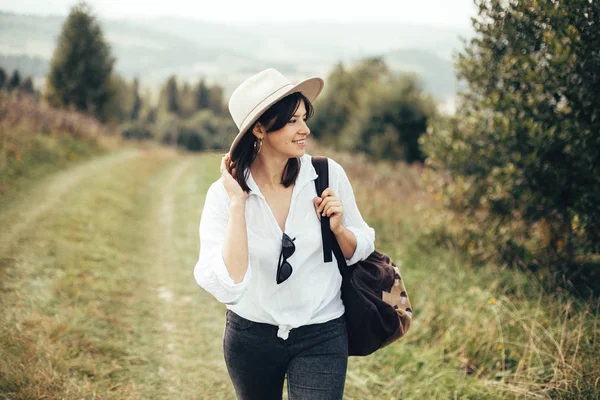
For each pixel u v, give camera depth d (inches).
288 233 70.4
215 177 490.3
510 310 151.7
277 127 67.6
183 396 127.5
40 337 141.8
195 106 4729.3
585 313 135.6
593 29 140.3
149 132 3196.4
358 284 76.3
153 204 382.3
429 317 152.3
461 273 187.8
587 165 159.6
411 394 124.3
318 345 71.6
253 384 75.1
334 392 70.9
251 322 71.9
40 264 203.9
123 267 222.7
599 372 113.3
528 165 172.2
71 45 1120.2
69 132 625.6
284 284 70.5
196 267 68.4
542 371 119.6
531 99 169.6
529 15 156.3
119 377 133.9
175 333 163.2
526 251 189.5
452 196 216.8
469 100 203.0
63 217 275.4
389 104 1013.8
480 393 118.5
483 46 177.2
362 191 336.5
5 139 423.8
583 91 152.0
